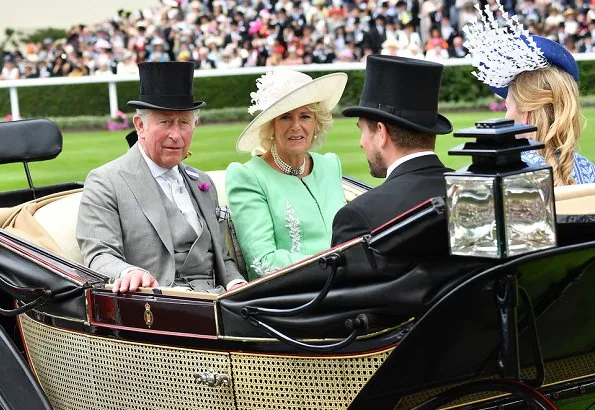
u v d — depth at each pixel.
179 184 4.27
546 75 3.83
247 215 4.22
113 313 3.54
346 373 3.06
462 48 18.39
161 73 4.12
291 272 3.06
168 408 3.45
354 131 12.64
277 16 19.50
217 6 19.92
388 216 3.11
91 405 3.69
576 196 3.18
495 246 2.67
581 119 3.86
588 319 3.28
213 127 14.34
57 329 3.75
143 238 4.10
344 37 19.08
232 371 3.27
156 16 20.47
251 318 3.16
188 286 4.13
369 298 2.91
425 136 3.24
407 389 3.01
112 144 13.29
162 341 3.41
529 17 18.59
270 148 4.37
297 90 4.16
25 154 4.70
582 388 3.39
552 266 2.89
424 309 2.88
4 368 3.80
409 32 18.83
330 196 4.42
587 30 18.38
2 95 15.81
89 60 20.25
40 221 4.23
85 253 4.02
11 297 4.24
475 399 3.22
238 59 19.36
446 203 2.72
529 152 3.88
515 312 2.81
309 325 3.04
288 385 3.18
